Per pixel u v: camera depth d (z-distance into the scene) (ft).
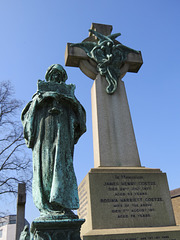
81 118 10.60
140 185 19.31
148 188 19.34
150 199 18.92
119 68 28.32
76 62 28.17
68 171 8.82
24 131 10.03
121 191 18.71
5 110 55.31
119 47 29.17
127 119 25.13
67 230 7.66
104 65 27.50
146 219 18.03
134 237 16.16
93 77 27.91
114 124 24.54
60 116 9.81
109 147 23.16
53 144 9.18
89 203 17.83
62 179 8.45
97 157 23.00
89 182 18.52
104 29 30.96
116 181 19.02
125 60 28.66
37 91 10.18
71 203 8.29
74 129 10.68
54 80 11.21
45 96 9.84
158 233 16.56
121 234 16.11
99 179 18.79
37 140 9.45
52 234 7.48
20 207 43.16
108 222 17.30
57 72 11.36
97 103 25.39
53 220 7.57
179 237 16.66
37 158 9.09
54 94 9.89
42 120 9.76
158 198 19.11
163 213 18.60
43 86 10.23
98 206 17.72
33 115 9.83
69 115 10.27
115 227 17.21
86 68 27.35
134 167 21.21
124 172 19.62
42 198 8.36
